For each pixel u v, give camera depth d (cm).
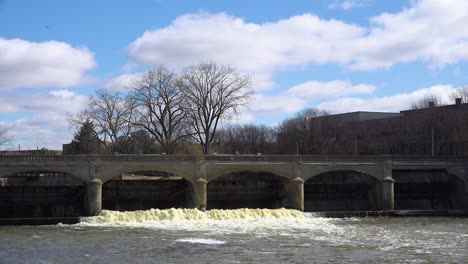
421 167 8031
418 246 4744
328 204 8031
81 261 4016
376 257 4197
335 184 8144
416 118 11988
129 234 5397
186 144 11156
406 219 7038
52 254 4294
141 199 7419
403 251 4475
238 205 7794
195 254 4297
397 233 5609
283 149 13862
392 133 12850
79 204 7019
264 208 7619
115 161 6794
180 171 7056
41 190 6950
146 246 4678
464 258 4172
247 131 16100
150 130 9638
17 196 6869
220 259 4091
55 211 6869
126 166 6838
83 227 5906
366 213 7338
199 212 6706
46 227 5897
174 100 9562
